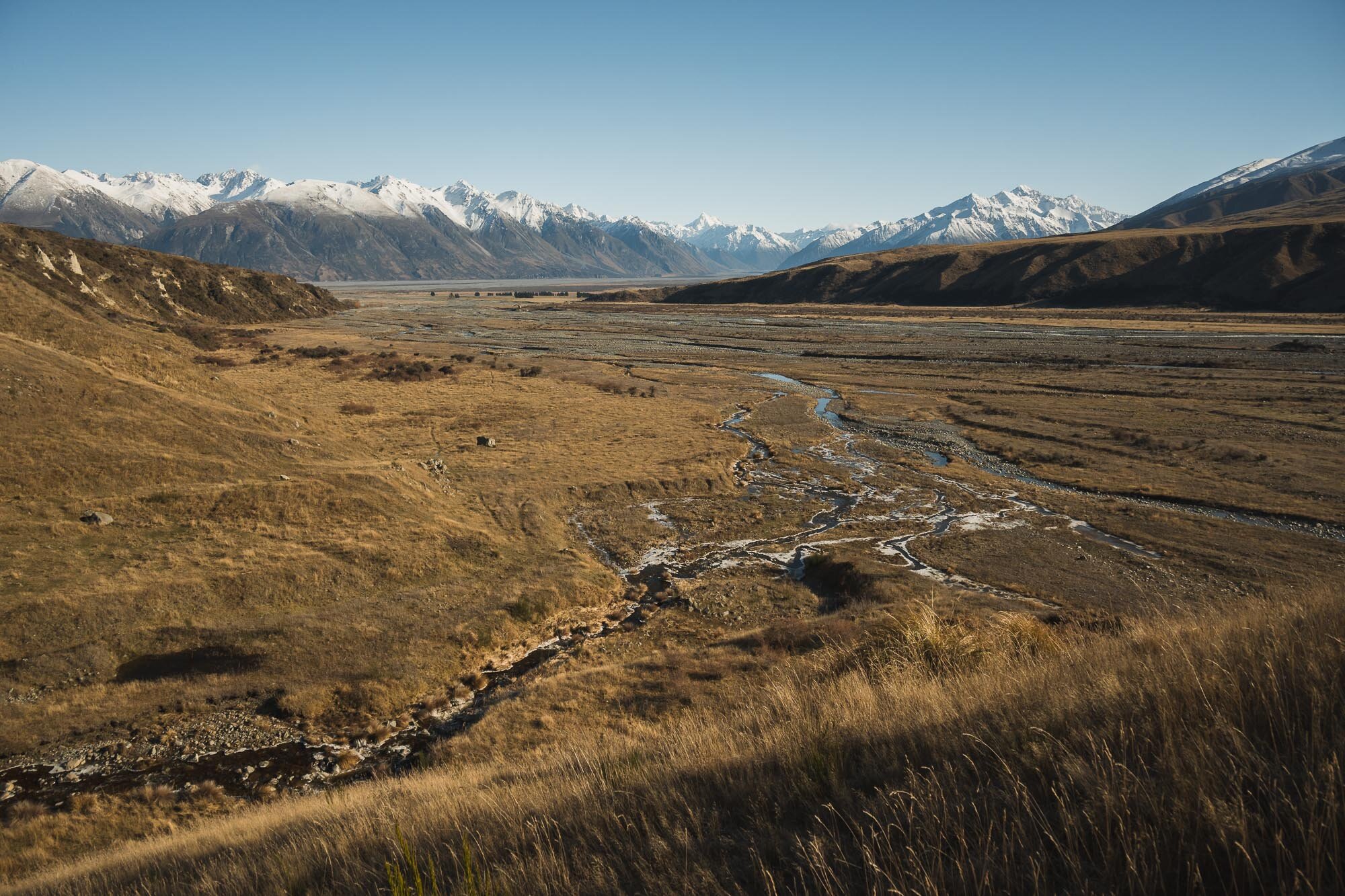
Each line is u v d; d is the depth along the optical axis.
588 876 3.98
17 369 28.95
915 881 3.08
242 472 30.02
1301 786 3.02
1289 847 2.67
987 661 10.37
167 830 13.97
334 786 15.66
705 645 22.31
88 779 15.95
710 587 27.38
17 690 17.97
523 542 31.16
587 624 24.80
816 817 3.95
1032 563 27.95
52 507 24.41
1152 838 2.88
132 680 19.11
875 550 30.47
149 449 28.91
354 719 18.59
